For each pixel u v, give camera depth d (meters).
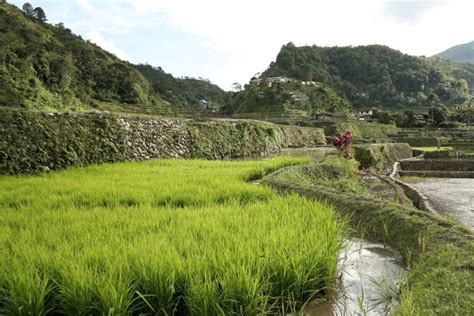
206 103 114.94
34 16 86.88
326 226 5.88
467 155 33.47
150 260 4.18
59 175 12.17
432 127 74.69
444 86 129.75
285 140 39.19
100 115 17.39
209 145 24.69
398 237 6.66
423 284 4.28
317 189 9.98
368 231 7.42
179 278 4.04
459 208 13.94
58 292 3.98
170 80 127.12
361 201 8.41
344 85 133.00
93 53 76.81
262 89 99.31
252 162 17.66
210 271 4.09
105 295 3.59
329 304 4.48
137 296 3.94
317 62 140.88
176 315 4.08
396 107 122.06
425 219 6.74
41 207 7.29
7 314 3.72
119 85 74.56
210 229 5.53
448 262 4.76
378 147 32.03
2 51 48.25
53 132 14.45
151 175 12.16
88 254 4.41
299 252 4.66
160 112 58.75
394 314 3.77
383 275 5.20
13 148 12.78
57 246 4.84
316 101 88.75
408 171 26.73
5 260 4.35
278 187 10.87
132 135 18.84
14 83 44.94
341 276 5.30
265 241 4.90
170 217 6.52
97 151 16.20
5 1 70.94
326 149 36.00
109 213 6.77
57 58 59.31
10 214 6.66
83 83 67.12
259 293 3.98
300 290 4.46
